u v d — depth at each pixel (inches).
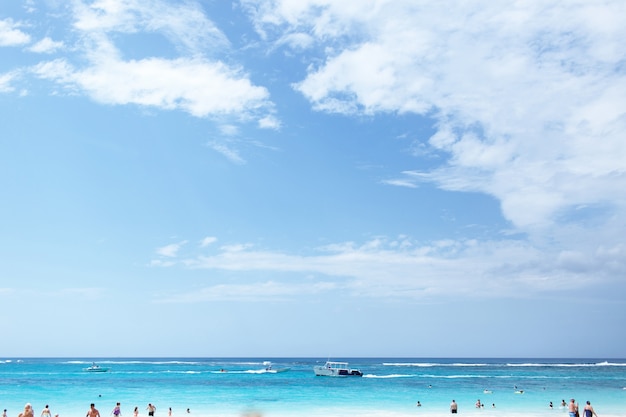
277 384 3772.1
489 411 2084.2
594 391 3112.7
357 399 2642.7
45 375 5162.4
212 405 2377.0
